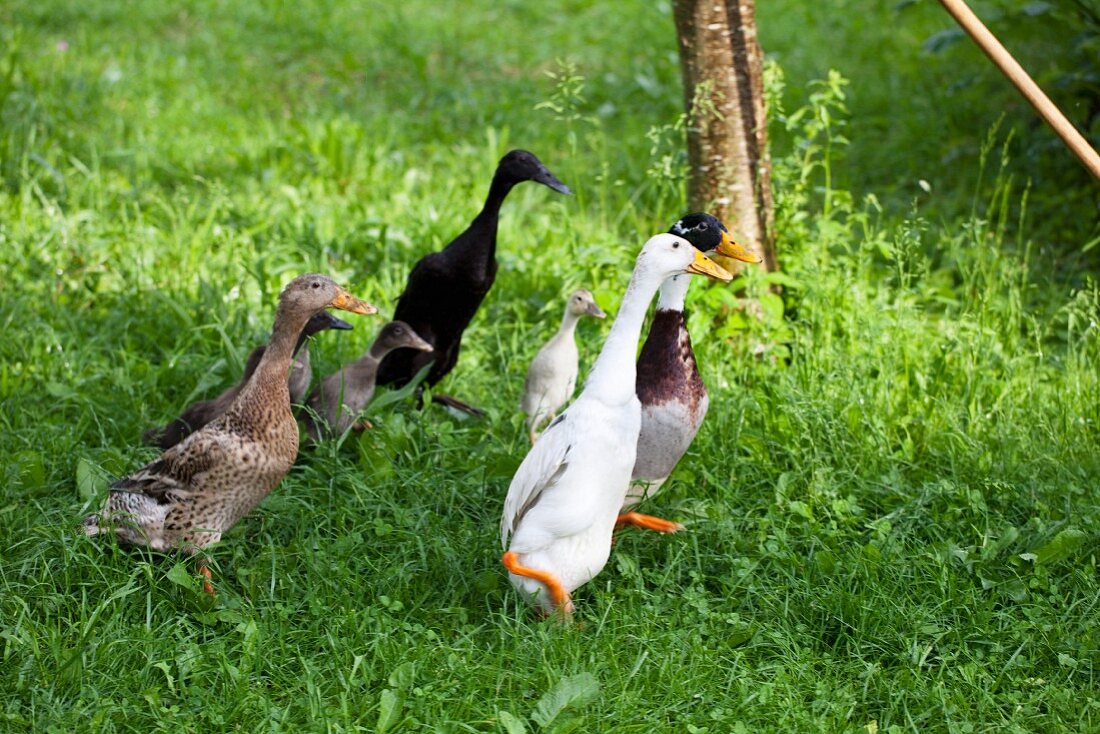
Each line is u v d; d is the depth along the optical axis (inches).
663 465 163.0
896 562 162.6
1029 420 178.7
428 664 152.6
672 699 151.8
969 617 159.0
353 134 226.5
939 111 237.0
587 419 154.3
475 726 149.7
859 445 174.9
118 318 190.2
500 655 153.3
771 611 159.3
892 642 157.5
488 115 239.8
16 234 201.0
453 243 178.4
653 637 155.4
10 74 225.8
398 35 272.8
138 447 172.6
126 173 218.8
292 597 158.2
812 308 187.0
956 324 189.8
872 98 242.8
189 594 156.8
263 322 190.9
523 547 155.1
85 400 176.6
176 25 277.1
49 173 211.2
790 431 174.9
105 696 150.5
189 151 224.5
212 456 157.4
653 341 161.9
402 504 168.7
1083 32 211.9
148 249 201.5
